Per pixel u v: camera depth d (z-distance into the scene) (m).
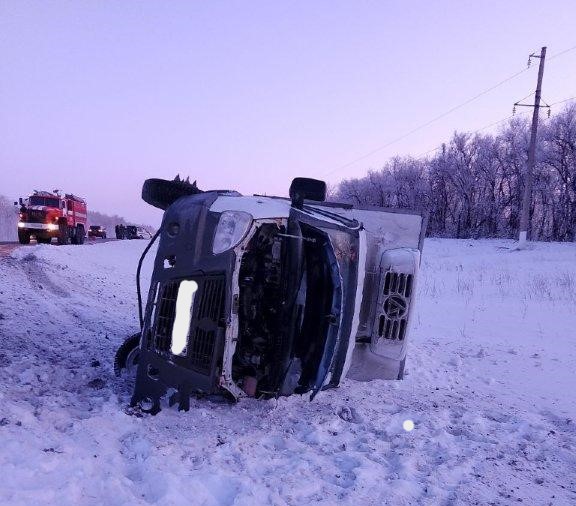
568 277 18.17
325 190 5.98
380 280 5.59
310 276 4.89
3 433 3.18
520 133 54.38
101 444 3.44
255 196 5.09
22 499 2.49
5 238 127.94
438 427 4.73
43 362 5.39
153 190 5.66
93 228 53.44
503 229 55.12
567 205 50.59
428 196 62.25
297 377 5.10
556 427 5.09
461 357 8.13
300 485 3.26
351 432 4.46
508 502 3.43
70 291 10.44
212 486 3.10
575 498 3.60
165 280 4.42
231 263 4.15
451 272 22.00
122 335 7.51
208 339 4.22
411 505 3.24
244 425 4.27
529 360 7.96
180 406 4.25
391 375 6.15
